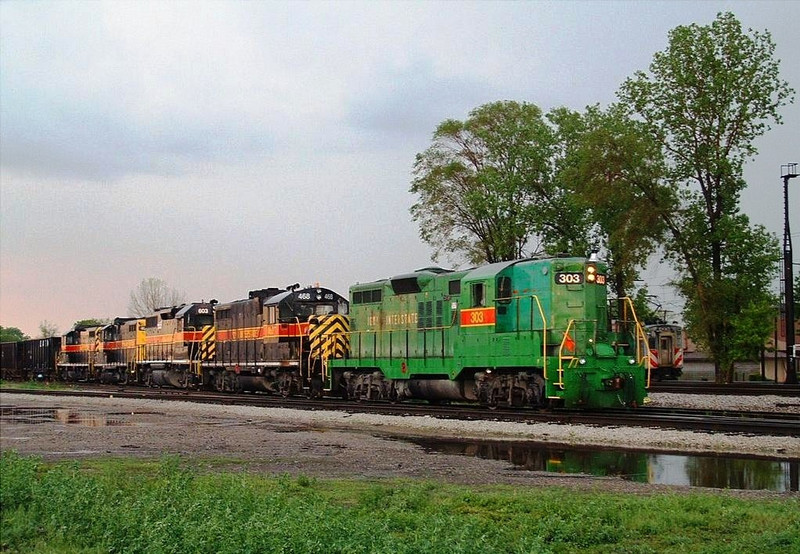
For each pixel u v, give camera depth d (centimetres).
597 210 4269
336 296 4212
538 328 2578
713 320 3925
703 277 3916
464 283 2858
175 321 5362
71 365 7325
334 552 912
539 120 4919
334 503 1265
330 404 3162
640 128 4103
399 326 3253
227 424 2758
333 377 3678
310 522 984
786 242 4281
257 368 4341
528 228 4691
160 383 5606
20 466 1455
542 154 4678
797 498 1274
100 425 2816
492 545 948
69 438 2381
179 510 1121
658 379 5331
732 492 1338
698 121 3941
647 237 4044
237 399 3700
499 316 2722
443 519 1025
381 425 2527
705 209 4009
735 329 3900
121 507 1139
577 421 2238
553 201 4712
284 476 1441
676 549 983
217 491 1255
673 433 1928
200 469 1697
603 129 4144
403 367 3178
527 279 2664
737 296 3947
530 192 4762
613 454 1789
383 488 1352
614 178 4088
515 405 2681
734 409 2878
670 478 1512
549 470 1630
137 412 3453
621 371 2480
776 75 3869
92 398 4338
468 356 2819
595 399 2459
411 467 1688
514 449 1914
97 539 1058
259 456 1902
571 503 1192
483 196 4750
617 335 2583
